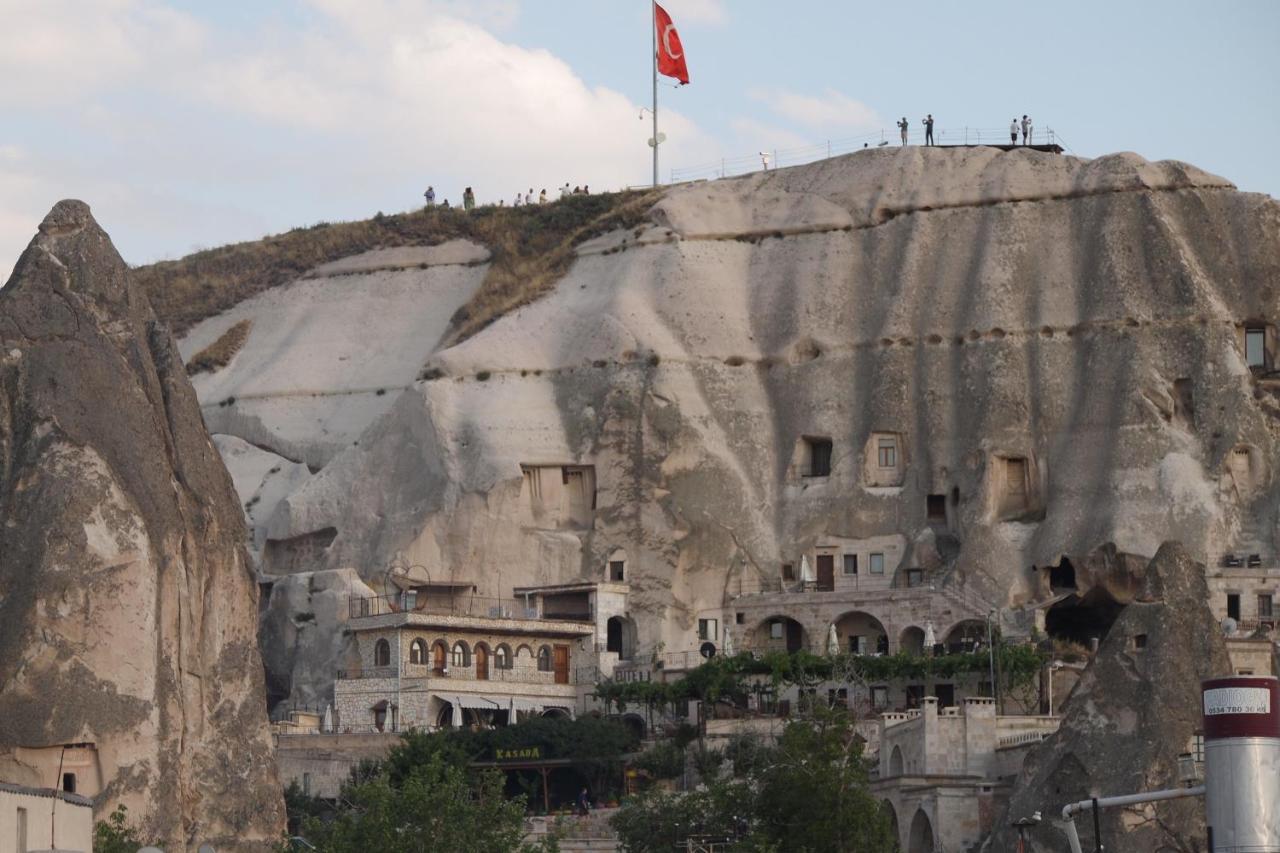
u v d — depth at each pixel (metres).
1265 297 169.00
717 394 172.75
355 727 159.12
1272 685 65.56
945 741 129.00
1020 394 166.50
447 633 160.00
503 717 160.62
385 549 169.00
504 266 192.75
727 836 124.50
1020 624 156.00
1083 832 118.19
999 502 164.25
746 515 168.00
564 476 170.88
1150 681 121.31
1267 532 157.75
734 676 150.75
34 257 131.12
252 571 131.50
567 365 174.88
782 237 181.12
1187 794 71.06
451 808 111.19
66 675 120.31
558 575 167.12
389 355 191.62
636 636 165.00
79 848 87.94
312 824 117.69
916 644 158.25
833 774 120.12
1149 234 170.12
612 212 189.00
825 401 171.88
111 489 124.12
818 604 161.12
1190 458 160.50
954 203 177.25
